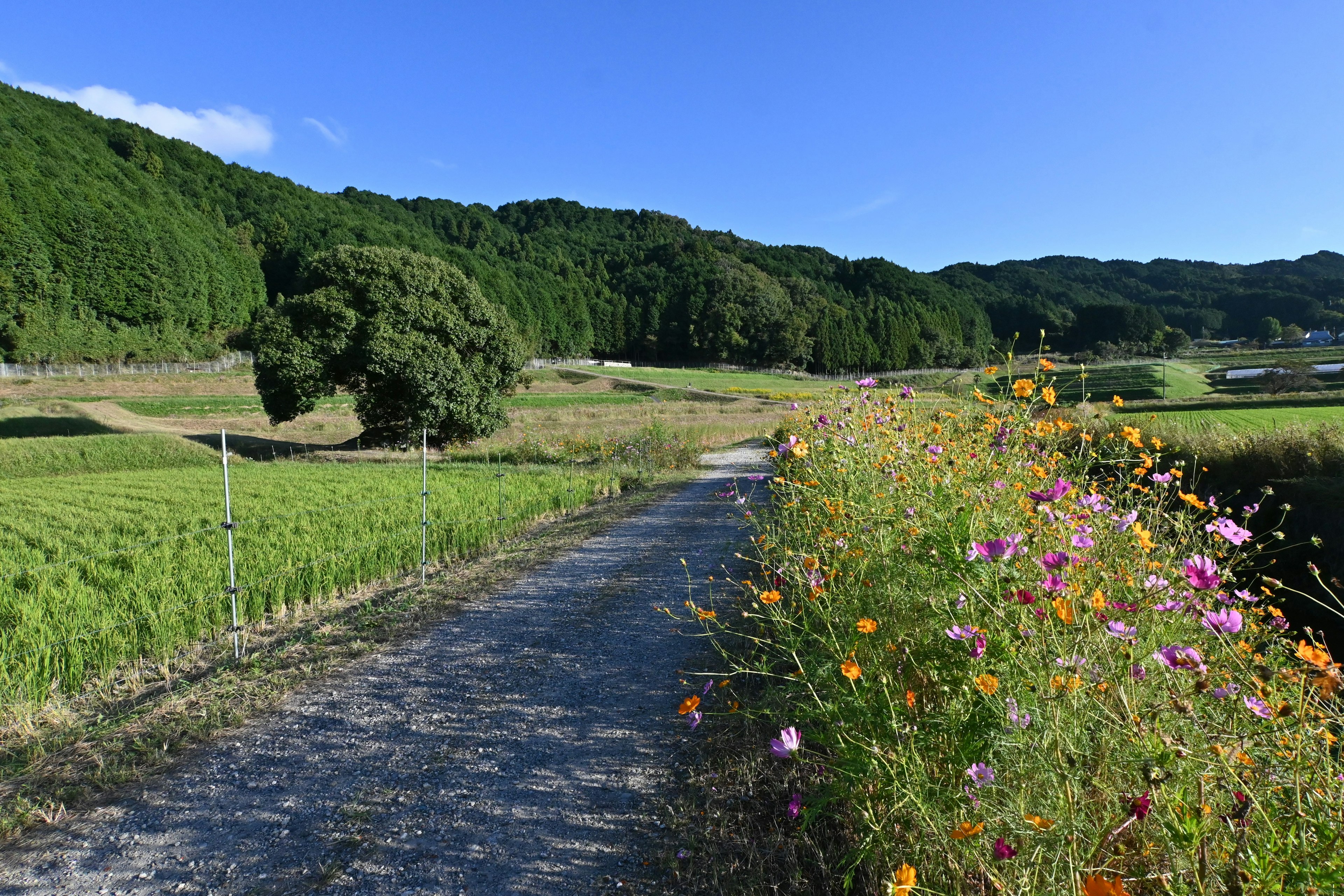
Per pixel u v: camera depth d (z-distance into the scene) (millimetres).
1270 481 7789
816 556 3494
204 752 3809
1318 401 23094
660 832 2904
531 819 3068
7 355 61406
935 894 1761
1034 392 4109
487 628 5773
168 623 5250
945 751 2045
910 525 2850
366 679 4781
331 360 24688
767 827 2818
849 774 2082
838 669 2674
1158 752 1535
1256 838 1439
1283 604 5969
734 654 4602
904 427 4988
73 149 94250
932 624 2525
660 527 10000
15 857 2945
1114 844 1630
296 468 17531
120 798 3381
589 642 5316
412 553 7992
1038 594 2057
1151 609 2094
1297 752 1506
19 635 4773
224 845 2986
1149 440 8344
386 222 148000
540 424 33844
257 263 103812
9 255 65250
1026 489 3201
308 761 3682
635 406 48562
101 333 70500
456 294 27203
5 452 20422
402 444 26359
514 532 10148
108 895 2695
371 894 2633
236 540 7766
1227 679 1837
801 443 4934
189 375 62125
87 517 9797
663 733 3770
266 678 4816
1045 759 1746
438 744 3809
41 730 4031
